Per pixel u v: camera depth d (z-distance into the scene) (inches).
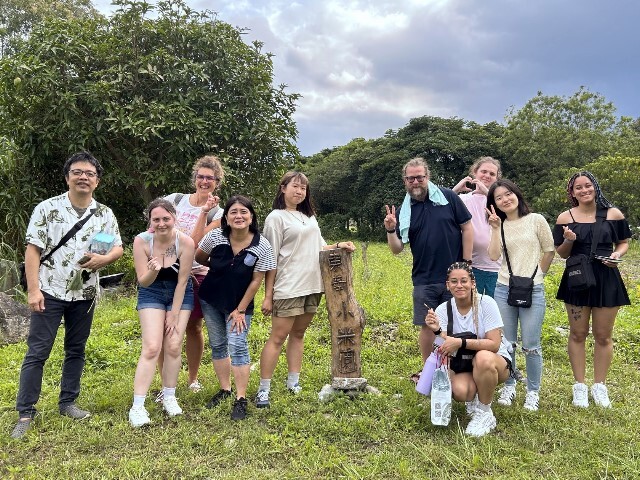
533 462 127.3
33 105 360.8
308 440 137.4
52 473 122.6
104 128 357.1
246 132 385.7
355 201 1232.8
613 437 138.9
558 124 969.5
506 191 163.3
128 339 240.5
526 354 161.5
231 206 154.2
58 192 395.9
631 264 536.4
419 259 174.4
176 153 364.5
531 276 159.5
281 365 198.7
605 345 164.7
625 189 693.3
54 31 359.3
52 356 205.2
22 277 305.1
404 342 231.9
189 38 384.5
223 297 156.2
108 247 154.4
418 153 1058.7
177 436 141.9
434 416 141.1
